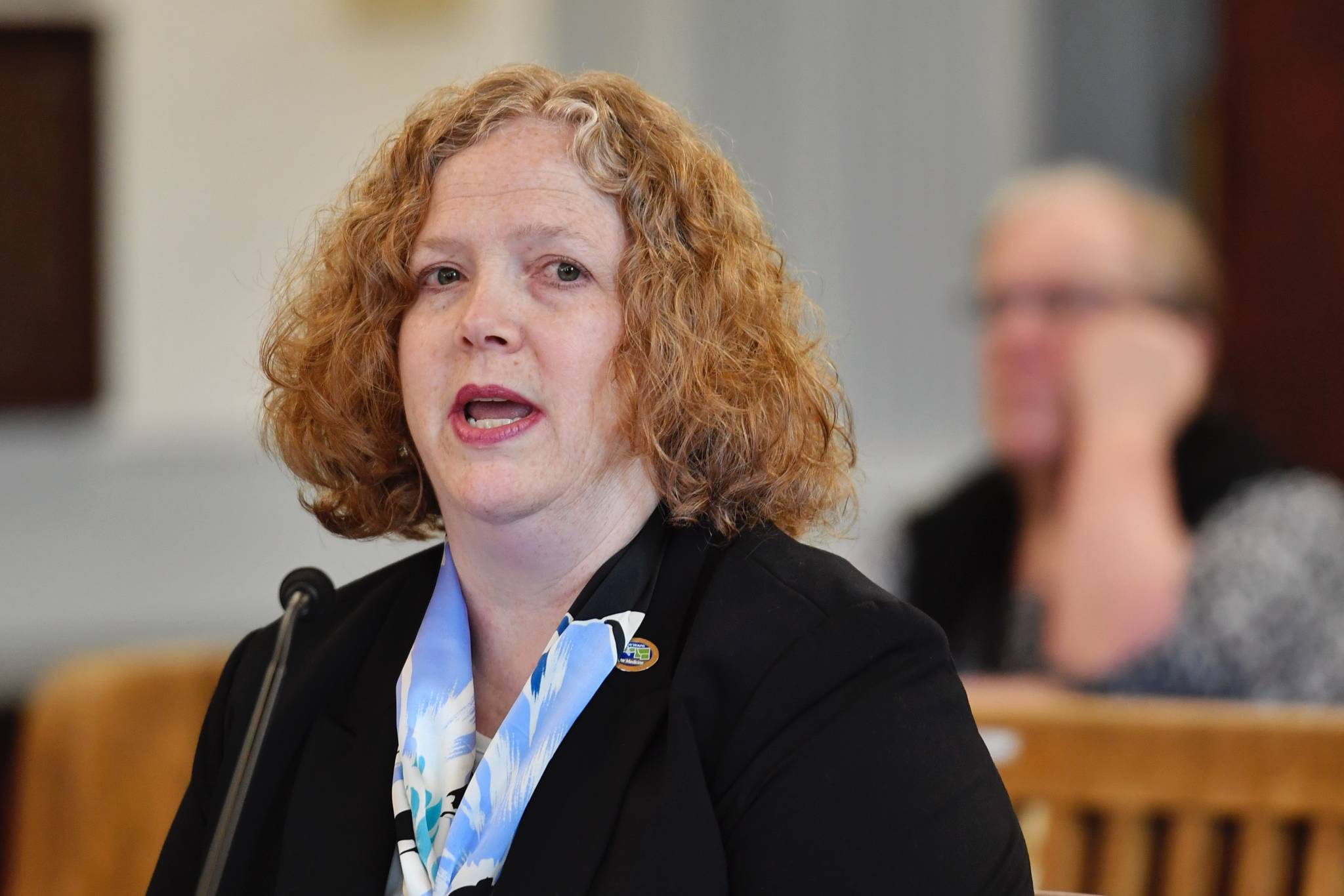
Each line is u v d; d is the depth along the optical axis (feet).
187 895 18.43
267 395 19.77
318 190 60.85
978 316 40.93
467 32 59.47
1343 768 22.99
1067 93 59.67
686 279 17.16
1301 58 57.21
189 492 60.95
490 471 16.76
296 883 16.71
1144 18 58.80
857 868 14.84
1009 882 14.93
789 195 60.08
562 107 17.26
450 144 17.67
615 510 17.48
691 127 18.28
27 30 60.13
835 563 17.04
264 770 17.87
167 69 60.39
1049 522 39.47
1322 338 57.52
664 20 58.90
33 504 60.08
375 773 17.31
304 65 60.49
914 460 59.57
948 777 15.19
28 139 60.54
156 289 61.00
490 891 15.65
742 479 17.52
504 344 16.83
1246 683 36.32
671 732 15.64
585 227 16.93
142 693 33.24
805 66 59.93
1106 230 39.17
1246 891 23.17
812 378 18.39
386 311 18.19
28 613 59.31
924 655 15.93
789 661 15.78
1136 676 37.06
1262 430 58.03
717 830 15.16
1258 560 36.81
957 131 60.23
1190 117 58.70
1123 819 23.76
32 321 60.85
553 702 16.39
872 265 60.49
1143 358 38.73
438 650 17.70
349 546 61.62
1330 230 57.26
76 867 32.30
